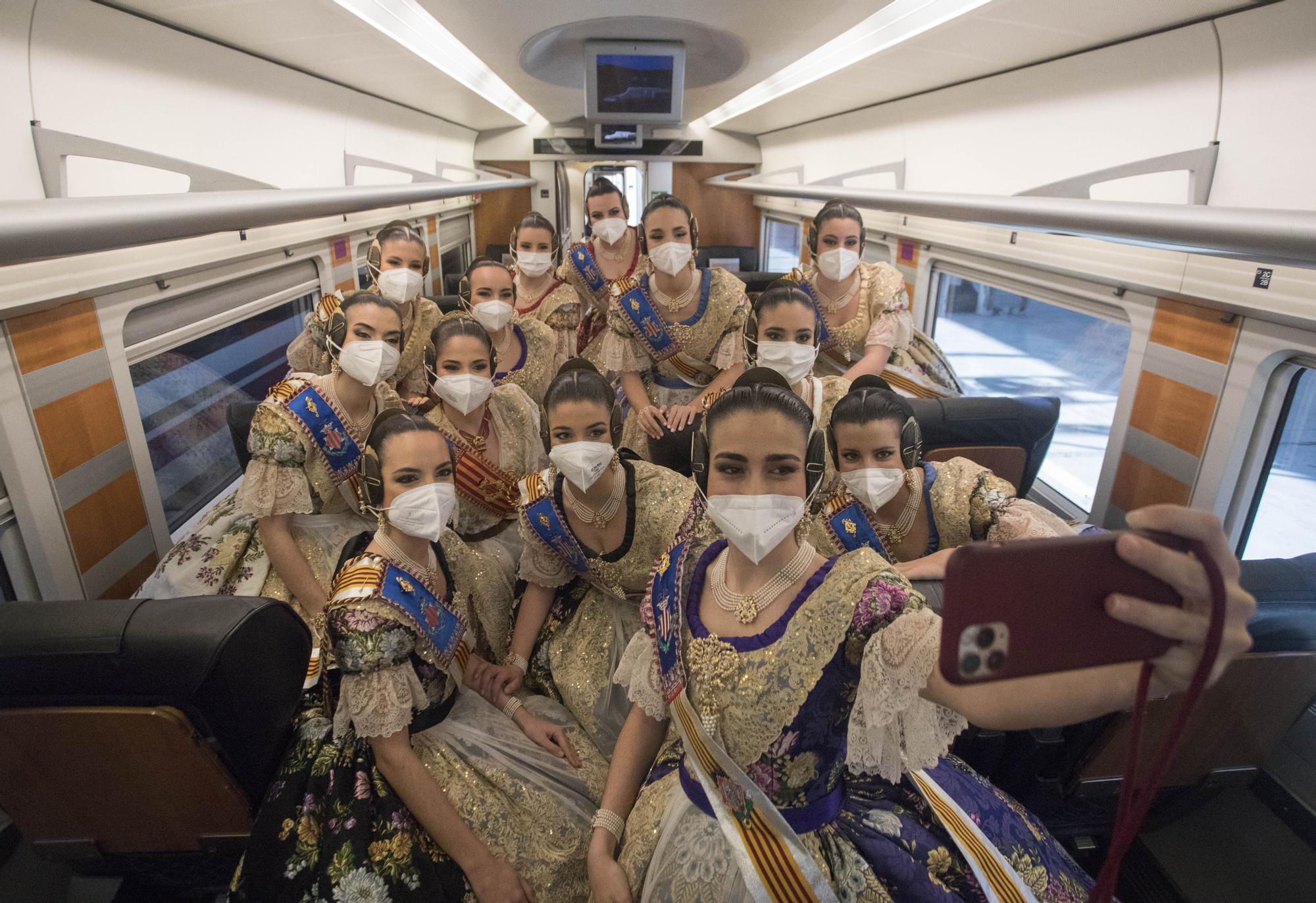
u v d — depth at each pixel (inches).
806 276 140.6
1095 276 115.0
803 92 203.8
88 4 85.9
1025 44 112.0
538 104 263.6
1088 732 61.2
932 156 173.3
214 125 119.0
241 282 133.6
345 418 87.1
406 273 121.4
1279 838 58.7
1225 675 52.9
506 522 98.7
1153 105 100.1
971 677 26.8
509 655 79.4
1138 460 111.3
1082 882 56.1
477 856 57.8
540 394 137.9
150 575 105.3
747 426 43.7
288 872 58.3
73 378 90.0
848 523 70.7
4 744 56.6
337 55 138.1
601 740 74.6
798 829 49.2
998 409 96.7
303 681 65.4
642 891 50.8
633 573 77.2
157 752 57.1
